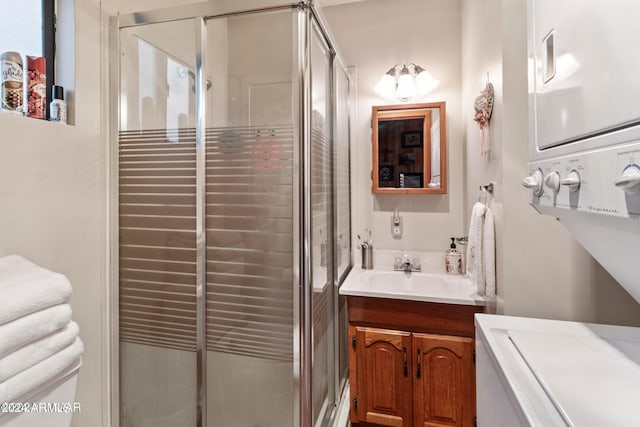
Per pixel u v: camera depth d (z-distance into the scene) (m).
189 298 1.34
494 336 0.96
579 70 0.61
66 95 1.20
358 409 1.75
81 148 1.23
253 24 1.23
